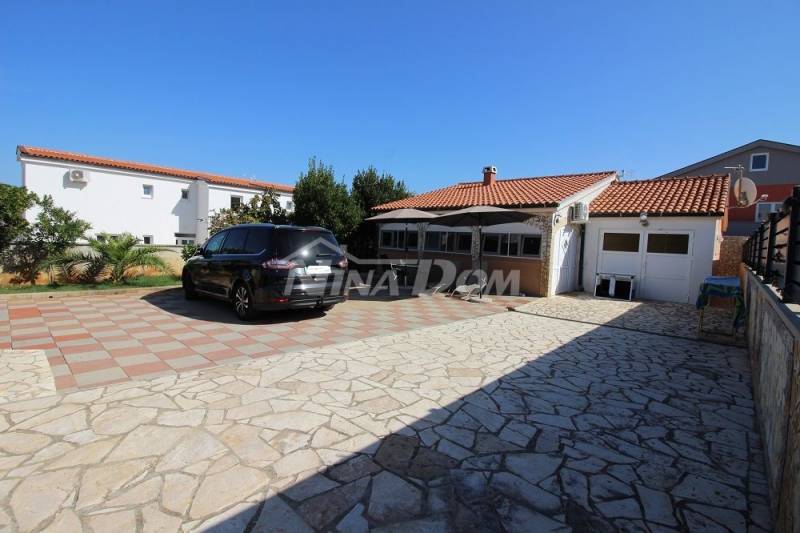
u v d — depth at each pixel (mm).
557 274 13156
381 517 2502
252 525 2398
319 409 4012
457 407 4176
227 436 3424
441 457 3211
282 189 25625
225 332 7051
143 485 2742
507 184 18406
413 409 4090
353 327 7859
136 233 20797
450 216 11797
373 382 4824
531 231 13164
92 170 19406
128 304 9477
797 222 3135
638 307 10984
